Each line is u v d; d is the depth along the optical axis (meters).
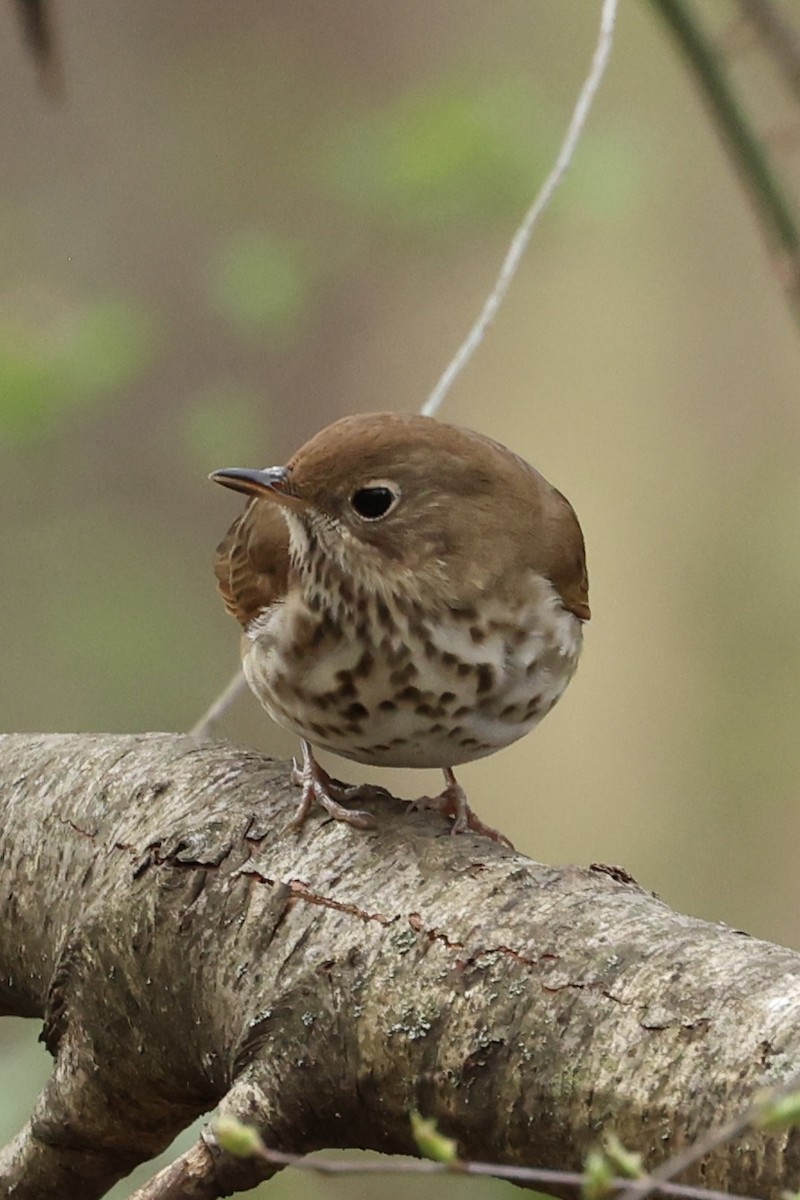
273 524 6.69
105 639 15.77
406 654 6.08
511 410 18.91
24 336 12.88
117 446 16.45
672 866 17.75
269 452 17.38
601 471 18.84
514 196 13.00
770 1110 3.29
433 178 12.97
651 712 18.45
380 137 13.34
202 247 16.31
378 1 16.83
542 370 18.94
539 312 19.02
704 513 18.70
